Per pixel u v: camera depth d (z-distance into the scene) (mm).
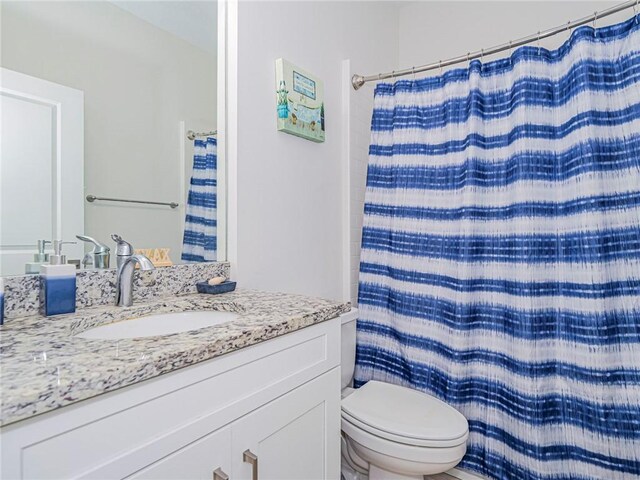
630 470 1215
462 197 1523
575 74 1304
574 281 1298
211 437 682
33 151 905
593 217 1246
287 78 1447
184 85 1234
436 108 1652
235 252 1284
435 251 1617
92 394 509
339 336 1052
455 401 1499
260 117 1366
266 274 1399
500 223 1478
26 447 461
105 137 1047
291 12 1516
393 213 1744
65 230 957
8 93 867
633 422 1217
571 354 1302
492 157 1510
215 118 1303
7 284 812
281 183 1467
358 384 1779
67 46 973
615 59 1286
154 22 1160
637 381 1220
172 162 1206
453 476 1557
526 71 1402
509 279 1436
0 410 427
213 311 1044
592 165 1250
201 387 667
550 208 1377
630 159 1246
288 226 1503
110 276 988
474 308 1509
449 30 2225
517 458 1377
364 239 1802
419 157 1678
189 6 1242
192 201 1260
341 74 1836
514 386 1394
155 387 597
